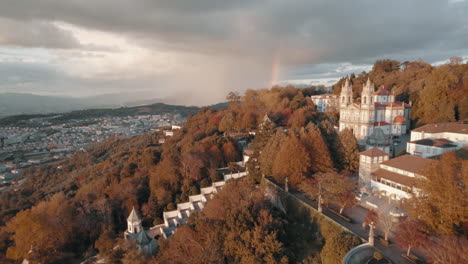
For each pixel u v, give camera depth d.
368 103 97.12
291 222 51.09
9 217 95.44
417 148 74.19
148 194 82.31
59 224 70.44
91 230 72.69
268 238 39.34
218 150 89.00
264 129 81.94
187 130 145.00
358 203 50.91
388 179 51.97
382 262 33.66
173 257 46.75
